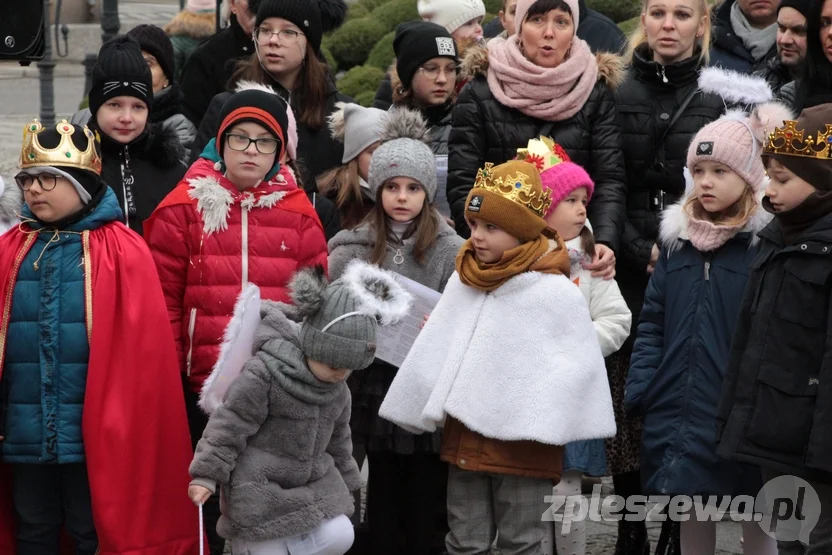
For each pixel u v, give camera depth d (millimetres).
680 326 16562
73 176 15664
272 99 16828
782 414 14289
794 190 14445
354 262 15711
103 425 15242
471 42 23203
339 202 19141
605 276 17375
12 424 15430
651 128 19234
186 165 19078
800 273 14289
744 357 14766
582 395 15086
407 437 16938
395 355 16719
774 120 16219
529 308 15133
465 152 19188
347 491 15008
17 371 15469
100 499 15172
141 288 15727
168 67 21625
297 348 14469
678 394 16438
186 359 16688
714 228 16359
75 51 51781
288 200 16953
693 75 19250
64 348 15414
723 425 15062
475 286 15367
